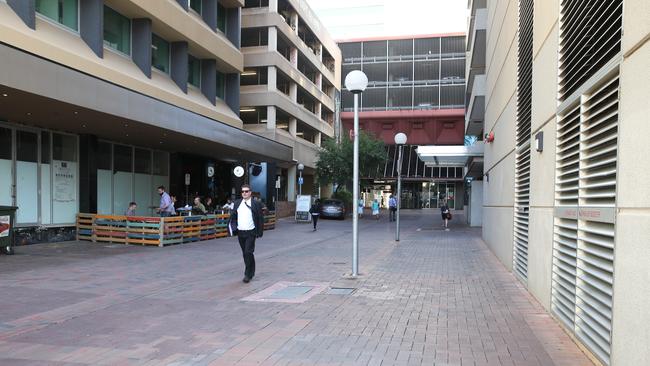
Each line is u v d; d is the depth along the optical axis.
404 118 54.47
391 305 7.36
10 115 13.95
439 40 54.41
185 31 21.81
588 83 5.10
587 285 5.12
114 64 17.69
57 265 11.13
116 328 6.09
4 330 5.98
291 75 39.06
